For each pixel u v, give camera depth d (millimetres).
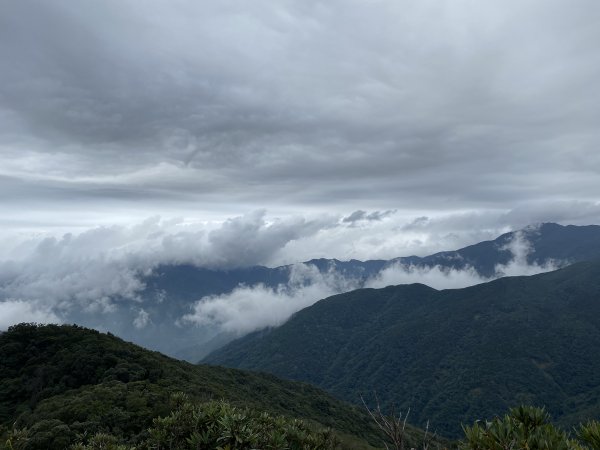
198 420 16766
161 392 58781
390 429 5848
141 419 47500
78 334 85938
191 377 81000
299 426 17391
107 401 52625
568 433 6312
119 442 38062
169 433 17719
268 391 110438
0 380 72625
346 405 125625
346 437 72438
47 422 43938
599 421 6195
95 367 72188
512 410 6781
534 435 6273
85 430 41375
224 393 75000
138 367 73062
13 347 81000
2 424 58250
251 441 13203
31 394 67938
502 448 6324
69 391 63219
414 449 6051
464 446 6598
